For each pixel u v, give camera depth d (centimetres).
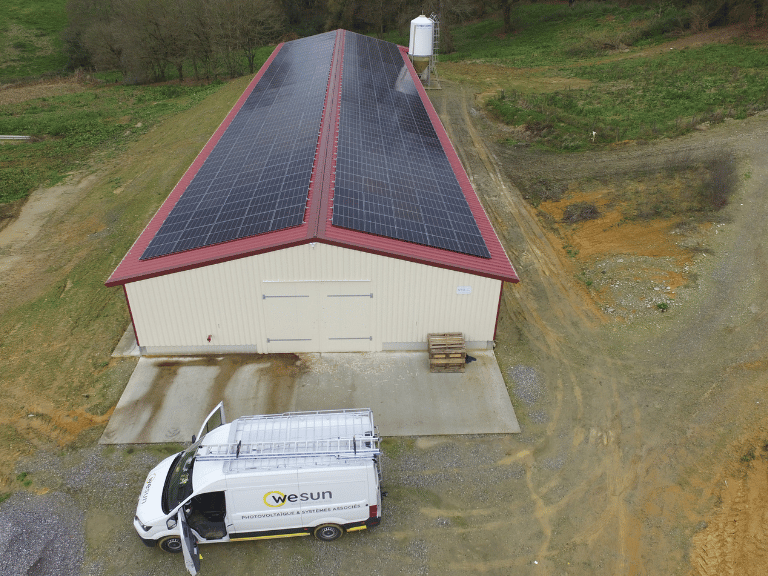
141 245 1884
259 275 1717
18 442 1580
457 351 1795
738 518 1315
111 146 4081
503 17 7156
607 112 3900
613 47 5556
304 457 1178
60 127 4403
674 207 2672
